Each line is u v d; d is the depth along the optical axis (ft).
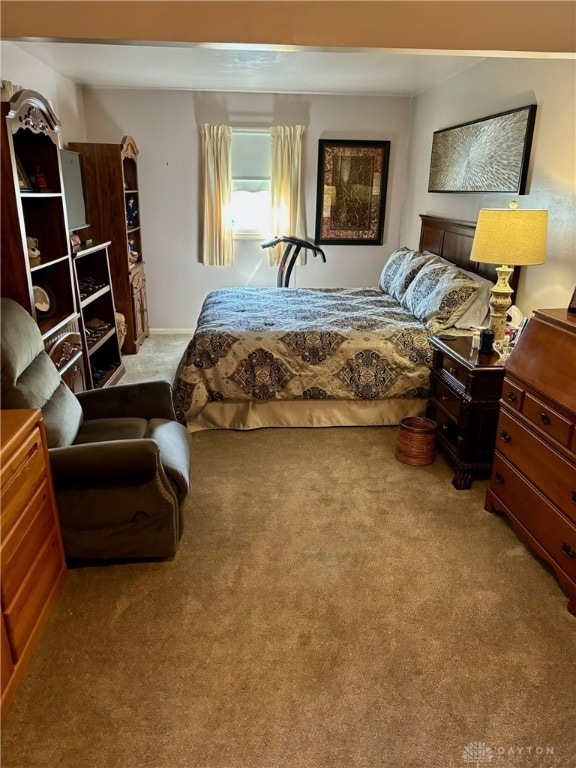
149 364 15.81
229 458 10.36
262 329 11.44
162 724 5.12
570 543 6.50
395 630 6.27
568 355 6.74
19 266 8.73
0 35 6.78
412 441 10.01
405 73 14.16
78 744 4.93
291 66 13.47
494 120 11.75
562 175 9.62
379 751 4.90
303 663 5.81
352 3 6.84
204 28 6.86
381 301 14.34
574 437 6.34
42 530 6.15
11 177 8.29
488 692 5.49
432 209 15.99
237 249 18.83
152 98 16.88
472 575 7.22
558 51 7.09
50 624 6.28
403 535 8.05
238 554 7.57
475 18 6.95
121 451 6.45
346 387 11.23
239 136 17.76
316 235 18.71
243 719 5.18
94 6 6.72
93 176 15.01
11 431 5.41
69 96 15.42
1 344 6.57
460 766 4.78
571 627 6.36
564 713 5.28
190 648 5.98
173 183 17.88
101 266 13.87
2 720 5.11
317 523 8.31
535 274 10.57
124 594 6.78
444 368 10.34
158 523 7.02
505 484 8.04
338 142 17.71
